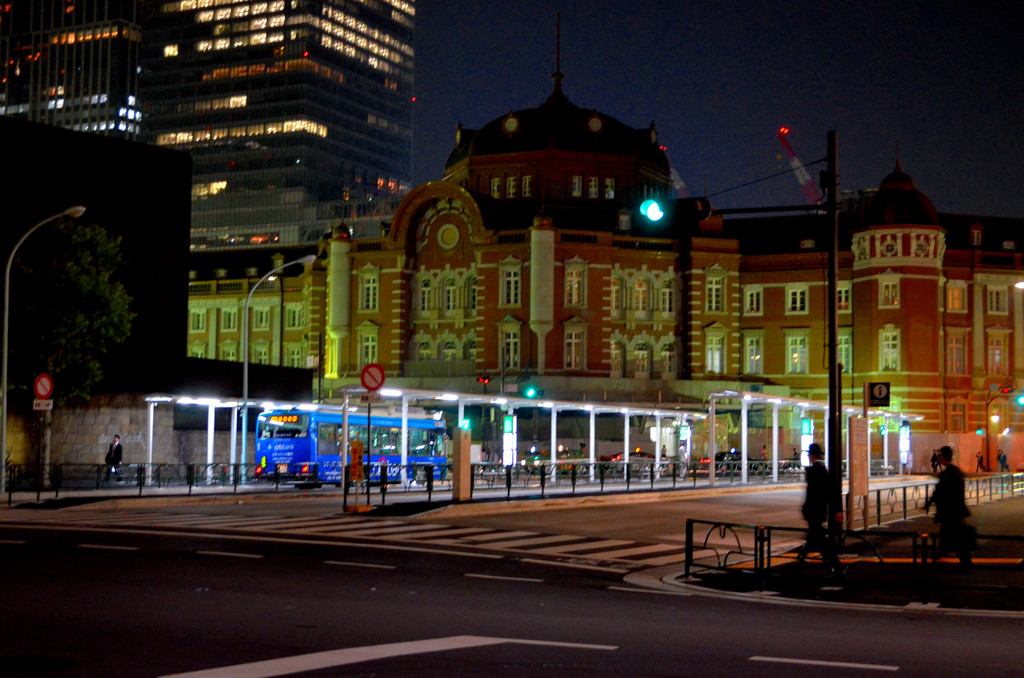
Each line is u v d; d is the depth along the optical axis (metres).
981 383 81.75
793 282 83.12
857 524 32.78
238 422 55.91
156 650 11.51
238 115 197.88
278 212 191.62
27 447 46.75
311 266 88.19
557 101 85.12
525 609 15.52
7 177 47.25
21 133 47.94
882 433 72.50
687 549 20.23
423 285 82.69
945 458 21.52
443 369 80.62
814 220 86.94
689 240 81.69
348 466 39.25
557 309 77.69
